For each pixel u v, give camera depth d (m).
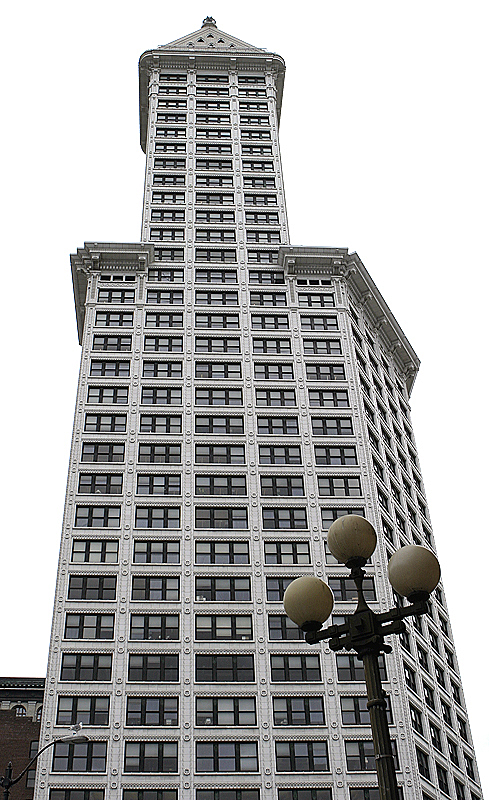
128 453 74.38
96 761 57.78
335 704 61.16
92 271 87.94
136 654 62.84
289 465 74.94
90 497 71.31
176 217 95.31
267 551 69.31
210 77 111.56
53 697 60.25
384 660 64.69
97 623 64.38
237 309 86.06
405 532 81.44
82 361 80.75
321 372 82.19
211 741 59.03
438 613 83.19
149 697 60.75
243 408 78.50
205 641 63.81
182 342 83.06
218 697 61.03
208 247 92.12
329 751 59.06
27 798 76.12
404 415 98.50
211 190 98.12
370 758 59.00
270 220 96.06
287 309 86.44
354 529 17.45
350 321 87.81
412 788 58.56
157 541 69.19
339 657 63.44
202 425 77.06
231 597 66.50
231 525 70.75
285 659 63.28
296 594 17.56
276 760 58.50
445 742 69.31
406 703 62.75
